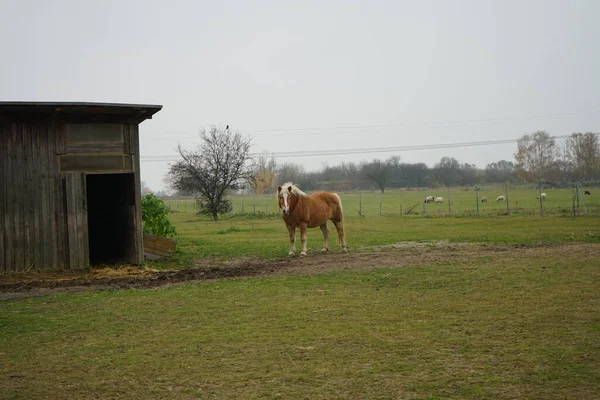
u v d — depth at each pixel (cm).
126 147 1641
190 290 1194
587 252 1542
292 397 555
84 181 1575
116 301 1091
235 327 847
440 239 2223
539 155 10175
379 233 2639
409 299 1009
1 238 1465
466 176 11656
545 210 3800
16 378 641
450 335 758
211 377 623
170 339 789
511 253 1606
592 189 7481
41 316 970
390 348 709
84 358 712
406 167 11725
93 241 2089
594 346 679
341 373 621
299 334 792
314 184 10900
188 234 2991
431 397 541
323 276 1315
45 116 1516
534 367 613
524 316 842
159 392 583
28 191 1502
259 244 2278
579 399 521
